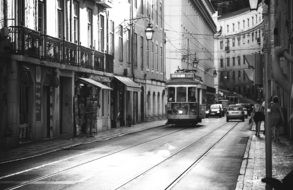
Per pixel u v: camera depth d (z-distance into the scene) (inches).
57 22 1099.3
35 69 962.7
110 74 1413.6
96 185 458.6
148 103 2009.1
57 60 1032.2
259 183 452.1
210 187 447.5
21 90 922.1
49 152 772.0
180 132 1296.8
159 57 2258.9
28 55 896.3
